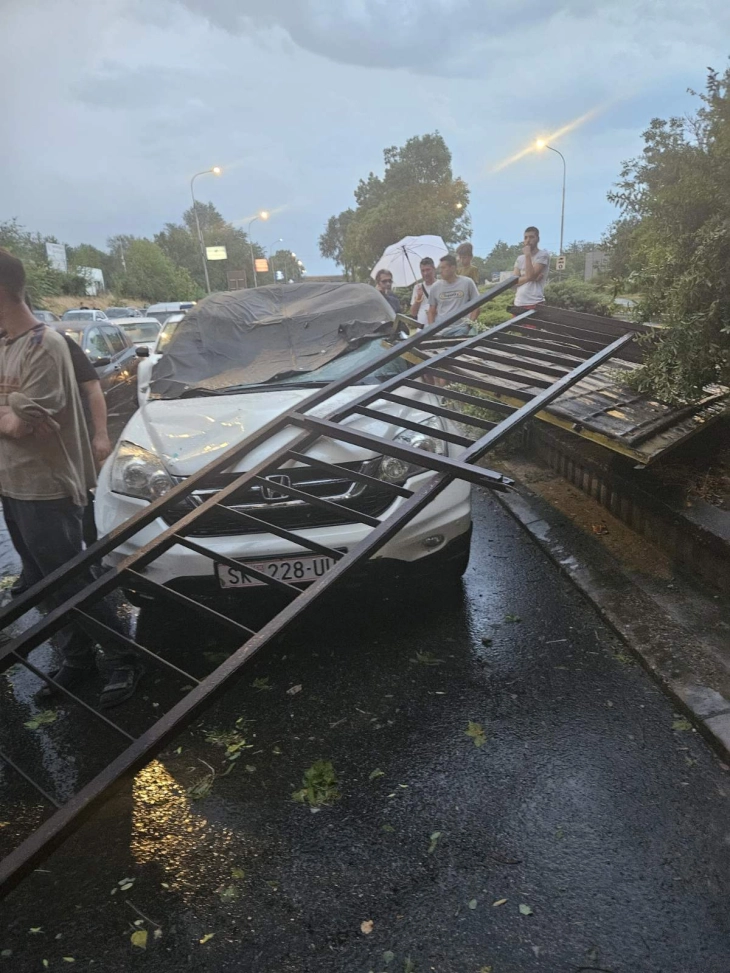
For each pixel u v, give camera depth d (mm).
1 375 2889
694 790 2436
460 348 4402
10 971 1955
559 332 5016
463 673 3230
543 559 4375
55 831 1748
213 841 2361
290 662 3414
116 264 69875
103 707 3146
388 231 52594
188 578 3275
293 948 1960
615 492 4703
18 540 3439
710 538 3574
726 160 3264
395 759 2693
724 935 1914
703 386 3697
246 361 4680
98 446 3664
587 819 2336
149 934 2037
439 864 2199
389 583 3547
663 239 3727
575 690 3043
